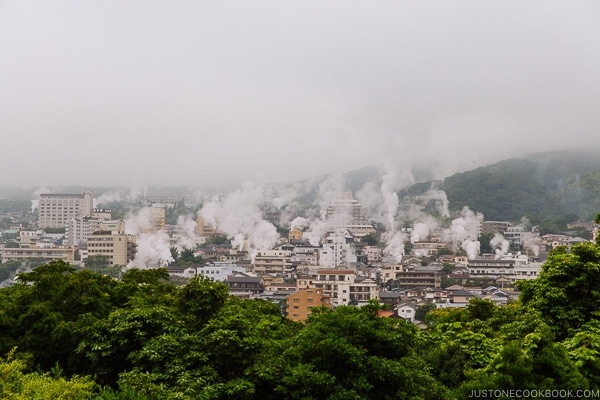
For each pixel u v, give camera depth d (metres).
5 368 21.44
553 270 31.06
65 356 28.12
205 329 25.88
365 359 24.39
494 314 40.31
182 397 21.44
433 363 32.41
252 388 22.91
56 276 32.12
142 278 39.50
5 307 30.58
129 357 24.78
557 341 29.08
